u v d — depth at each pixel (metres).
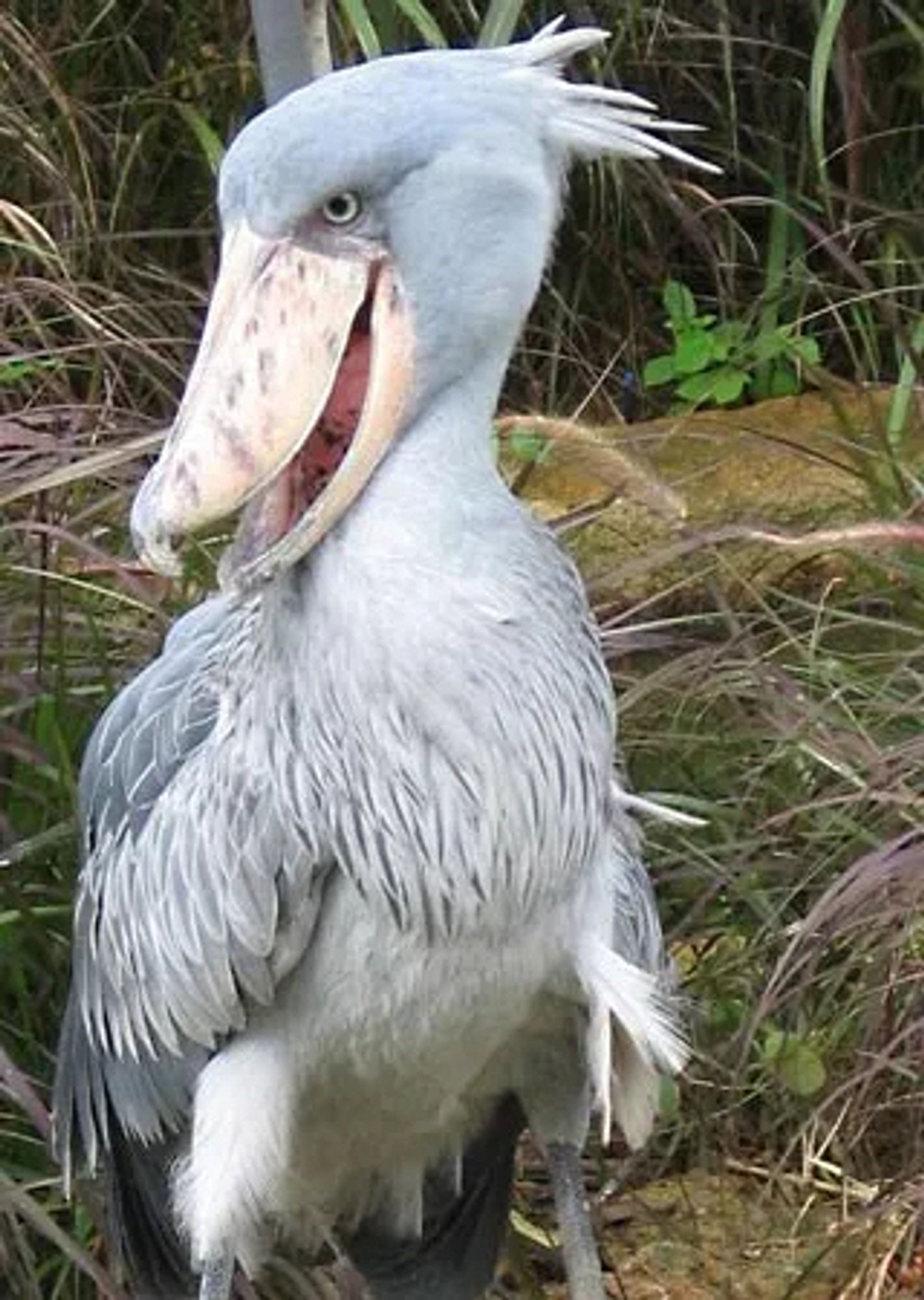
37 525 8.88
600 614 10.61
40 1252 8.73
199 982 7.29
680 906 9.62
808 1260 9.22
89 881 7.90
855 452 10.69
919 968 8.91
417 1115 7.55
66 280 11.10
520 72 6.82
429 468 6.80
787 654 10.09
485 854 6.94
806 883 9.25
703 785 9.77
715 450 12.04
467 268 6.75
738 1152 9.59
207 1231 7.30
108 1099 7.96
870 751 9.29
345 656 6.82
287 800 6.98
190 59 13.07
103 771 7.84
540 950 7.19
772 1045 9.18
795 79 13.47
